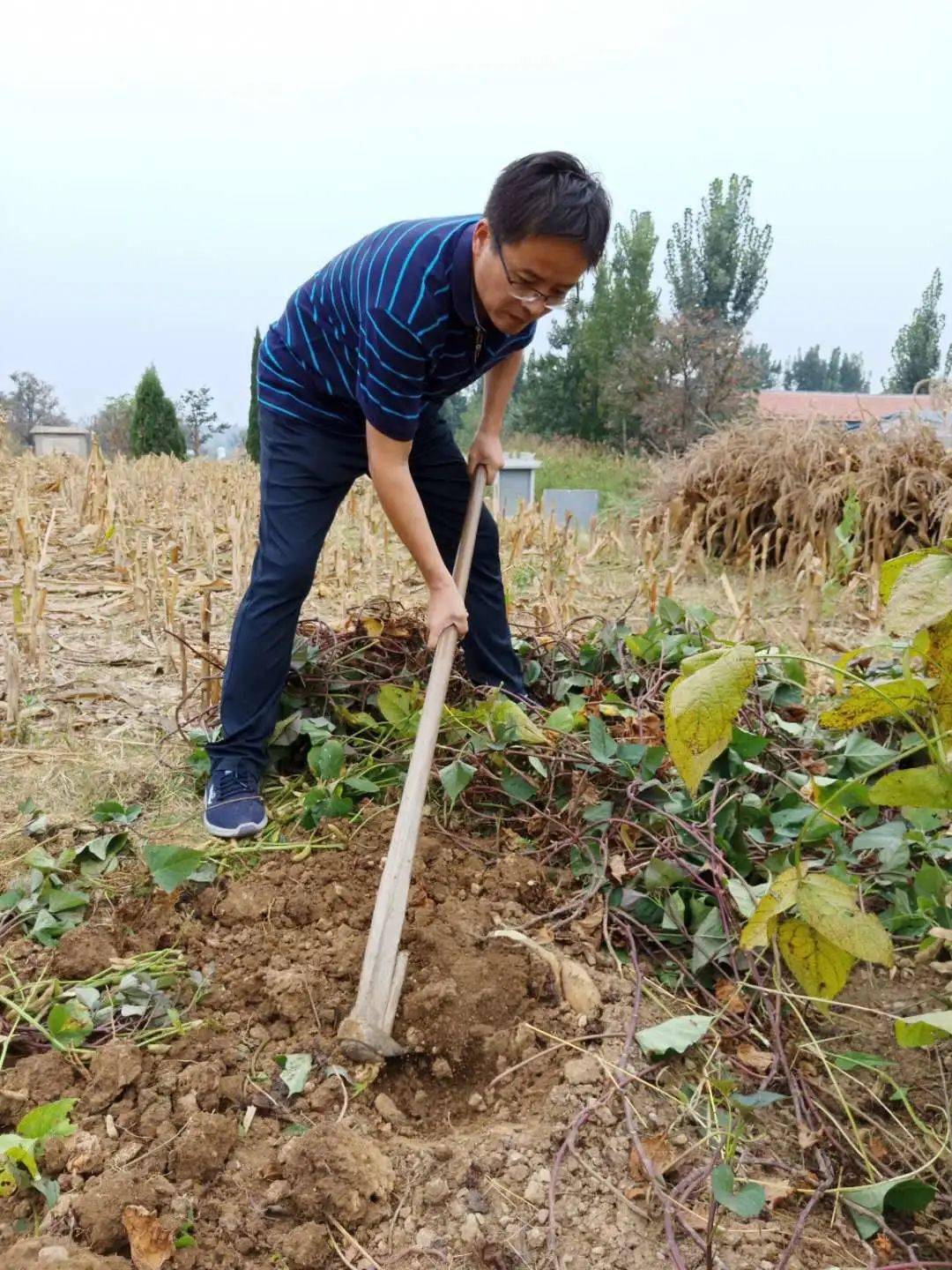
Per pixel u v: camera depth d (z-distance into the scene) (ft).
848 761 8.19
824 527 20.33
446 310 6.79
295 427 7.91
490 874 7.49
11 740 9.48
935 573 4.70
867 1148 5.42
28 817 8.10
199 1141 5.03
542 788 8.34
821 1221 4.99
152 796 8.54
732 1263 4.66
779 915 6.17
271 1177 5.01
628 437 84.94
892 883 7.21
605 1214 4.88
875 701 5.69
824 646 14.39
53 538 19.94
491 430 9.53
